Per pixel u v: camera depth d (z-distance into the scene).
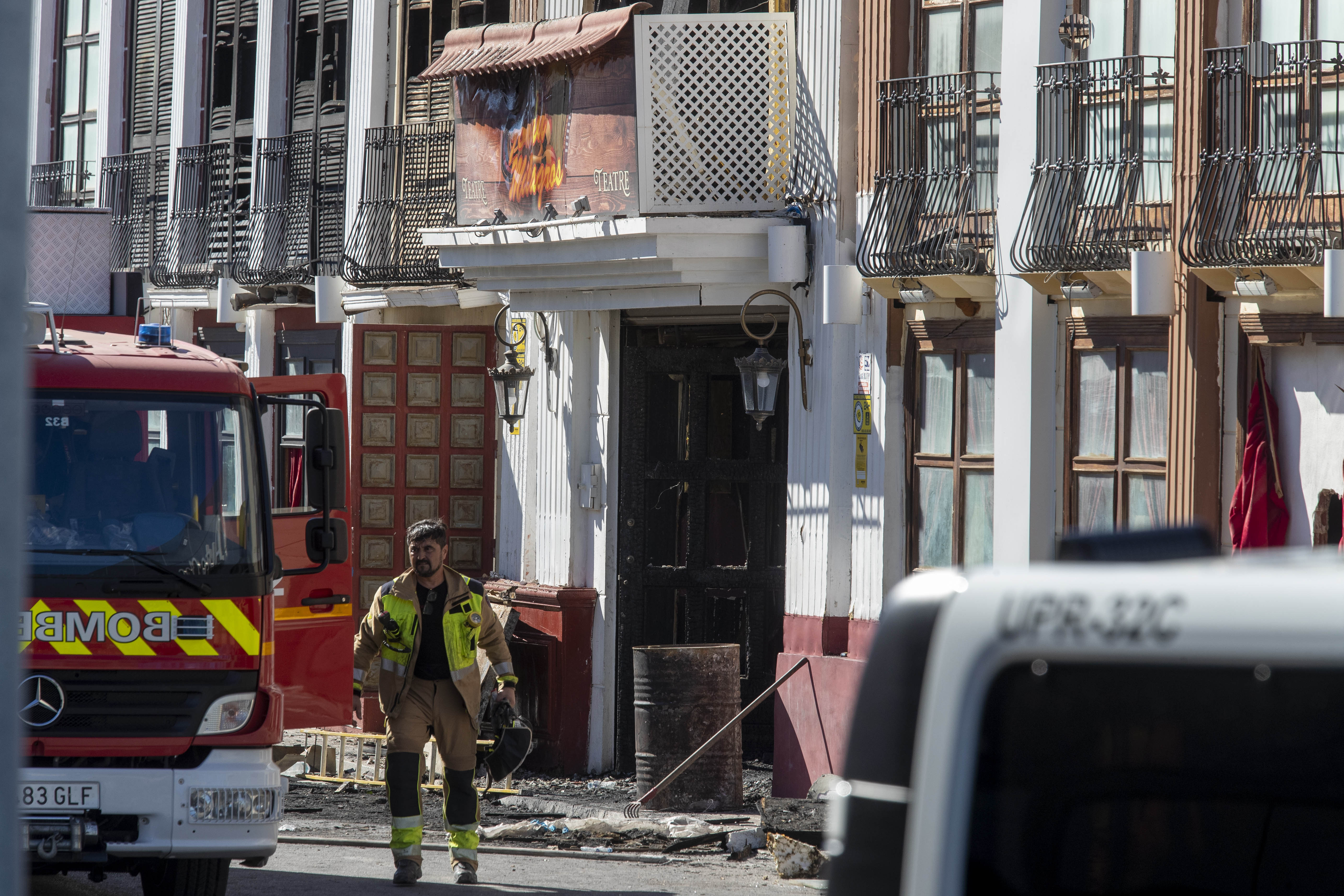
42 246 64.56
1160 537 7.74
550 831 34.53
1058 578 6.87
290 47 57.69
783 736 38.62
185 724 24.06
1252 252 28.36
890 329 36.78
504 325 46.28
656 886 29.34
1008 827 6.81
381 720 45.09
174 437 24.78
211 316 62.50
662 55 38.75
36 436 24.33
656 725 38.38
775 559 42.31
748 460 42.62
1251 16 29.78
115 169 67.06
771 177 39.19
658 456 43.75
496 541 48.22
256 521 24.98
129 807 23.52
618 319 43.78
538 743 44.19
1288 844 6.58
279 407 55.44
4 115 7.54
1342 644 6.27
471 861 28.67
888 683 7.14
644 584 43.72
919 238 35.38
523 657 44.97
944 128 35.62
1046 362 33.09
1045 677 6.81
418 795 28.53
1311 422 29.30
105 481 24.41
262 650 24.67
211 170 61.34
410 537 28.56
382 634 28.41
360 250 49.41
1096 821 6.76
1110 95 31.81
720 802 38.12
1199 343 30.11
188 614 24.22
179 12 63.94
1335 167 28.58
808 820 31.62
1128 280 31.31
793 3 39.38
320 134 54.94
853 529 37.78
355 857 32.22
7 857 7.31
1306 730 6.46
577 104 40.12
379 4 52.19
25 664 23.59
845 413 37.84
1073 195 31.58
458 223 44.03
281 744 43.12
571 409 44.34
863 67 37.12
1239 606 6.48
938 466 35.81
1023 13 33.12
